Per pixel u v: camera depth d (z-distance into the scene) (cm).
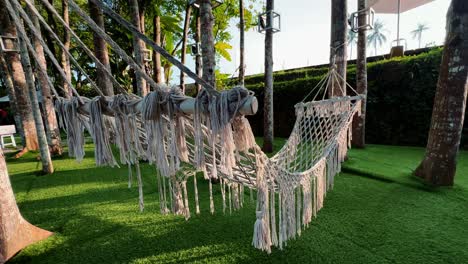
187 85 1059
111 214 231
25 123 543
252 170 130
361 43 440
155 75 709
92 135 113
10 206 175
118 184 318
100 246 181
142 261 163
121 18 85
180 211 156
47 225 215
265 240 123
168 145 96
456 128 255
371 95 535
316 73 743
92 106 110
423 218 203
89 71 1170
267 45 452
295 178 157
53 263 165
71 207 251
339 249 167
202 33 295
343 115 252
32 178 356
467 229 186
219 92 78
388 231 186
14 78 525
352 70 566
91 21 93
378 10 848
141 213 231
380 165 345
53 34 114
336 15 342
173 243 181
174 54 1075
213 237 187
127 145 107
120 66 1030
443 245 167
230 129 78
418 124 487
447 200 234
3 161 174
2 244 167
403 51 599
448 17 257
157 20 702
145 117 93
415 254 159
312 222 201
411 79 485
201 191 283
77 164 427
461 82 250
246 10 875
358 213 214
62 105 120
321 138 256
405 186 272
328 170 217
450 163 260
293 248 169
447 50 258
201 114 84
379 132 534
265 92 473
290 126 689
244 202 248
